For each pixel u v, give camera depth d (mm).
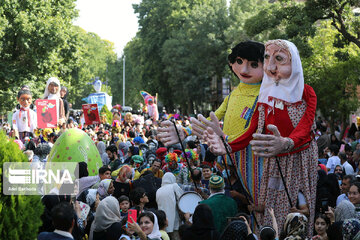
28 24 38938
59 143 10766
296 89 9195
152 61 69938
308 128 9102
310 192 9320
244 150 9750
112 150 13641
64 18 43438
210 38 56125
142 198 8781
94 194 9055
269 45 9281
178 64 59844
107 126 27359
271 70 9258
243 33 50844
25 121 19328
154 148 16344
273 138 8734
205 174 10523
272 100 9312
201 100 63781
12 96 38750
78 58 43312
